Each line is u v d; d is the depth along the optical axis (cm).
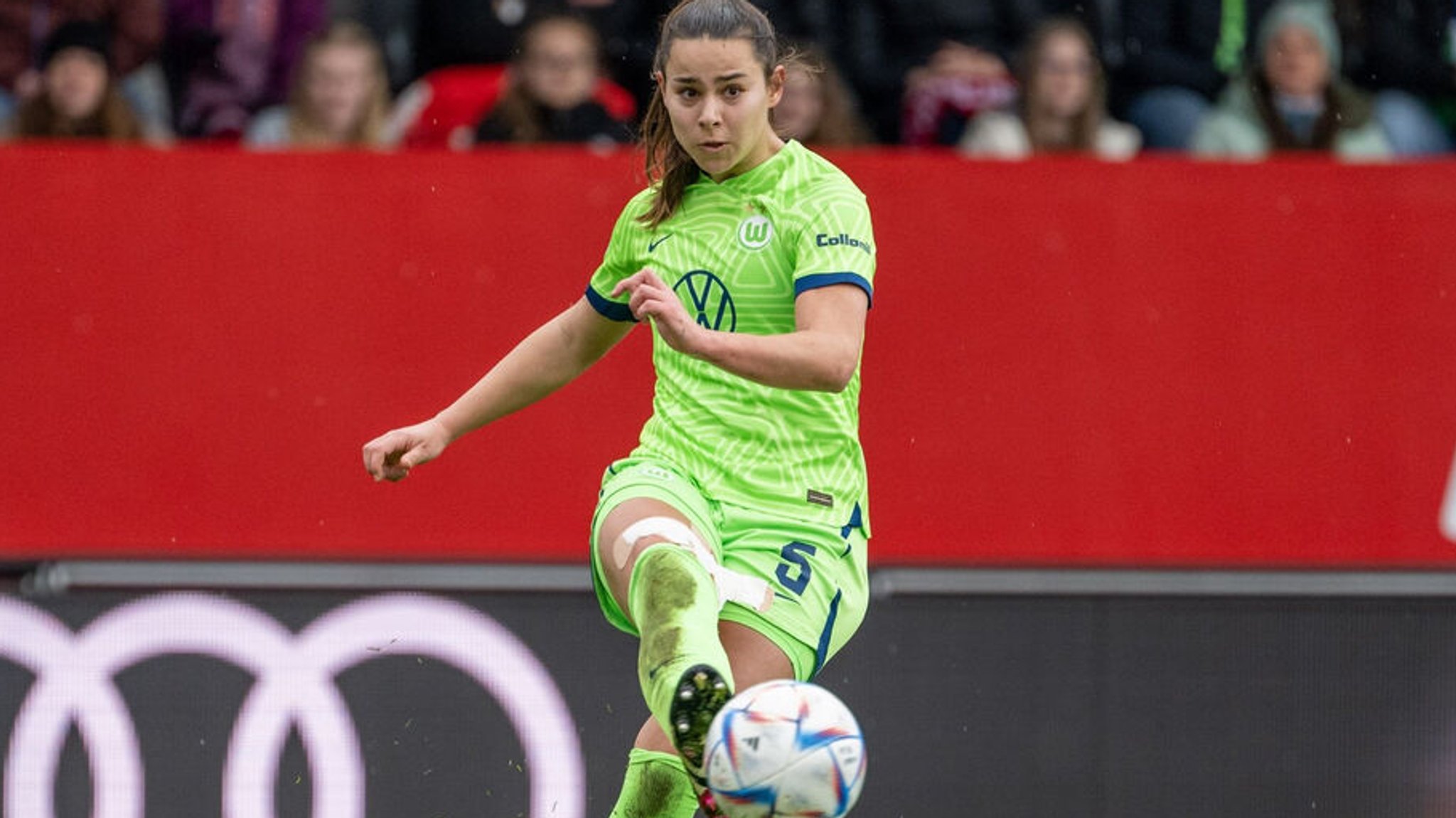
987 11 2586
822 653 1280
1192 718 2008
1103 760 1995
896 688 1983
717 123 1209
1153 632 2011
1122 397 1992
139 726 1928
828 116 2311
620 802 1309
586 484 1961
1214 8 2609
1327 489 2008
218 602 1944
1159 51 2606
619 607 1255
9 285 1916
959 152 2492
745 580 1232
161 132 2508
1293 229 2005
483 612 1961
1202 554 1997
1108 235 1992
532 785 1950
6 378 1916
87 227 1925
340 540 1942
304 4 2514
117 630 1933
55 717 1920
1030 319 1988
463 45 2506
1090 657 2003
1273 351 2003
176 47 2511
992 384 1983
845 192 1266
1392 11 2648
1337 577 2030
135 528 1925
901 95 2553
